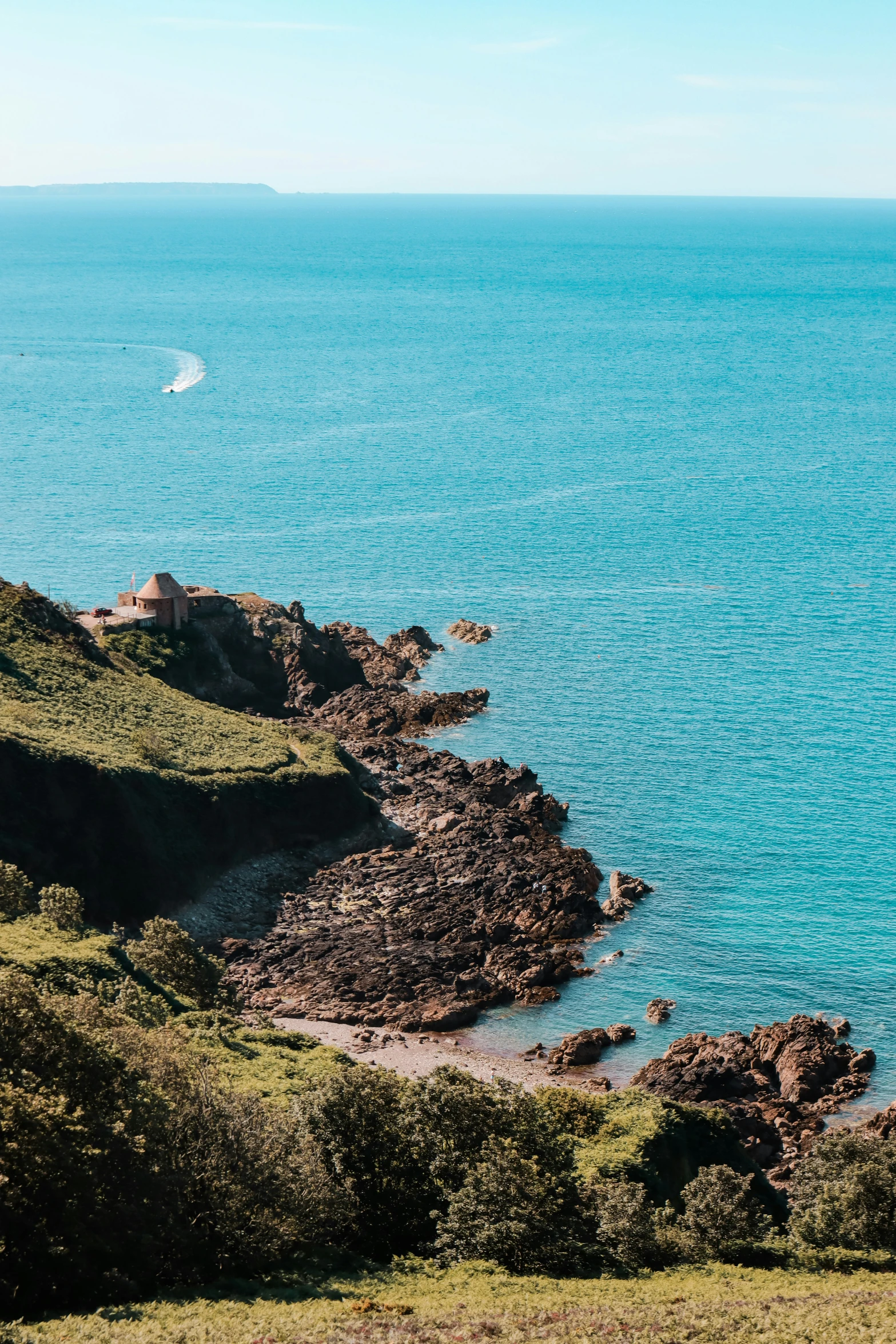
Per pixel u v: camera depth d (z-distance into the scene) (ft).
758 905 346.74
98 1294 140.26
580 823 394.73
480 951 322.34
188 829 353.51
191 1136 164.45
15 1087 150.92
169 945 270.46
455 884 355.77
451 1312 147.13
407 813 404.77
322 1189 170.91
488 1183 174.19
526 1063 277.64
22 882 273.54
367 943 326.24
